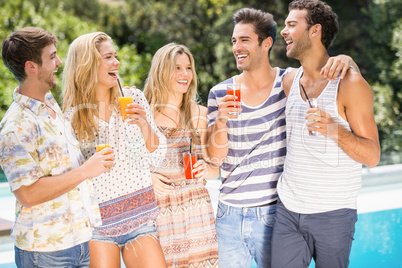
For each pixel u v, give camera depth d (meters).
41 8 17.06
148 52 19.00
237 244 3.86
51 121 2.84
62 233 2.79
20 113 2.71
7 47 2.73
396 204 6.34
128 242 3.42
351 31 16.19
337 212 3.40
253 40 3.80
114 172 3.33
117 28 19.80
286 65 15.95
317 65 3.57
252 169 3.78
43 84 2.79
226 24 17.84
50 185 2.66
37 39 2.72
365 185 7.45
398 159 10.11
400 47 14.46
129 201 3.37
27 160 2.65
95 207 3.08
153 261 3.37
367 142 3.21
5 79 13.23
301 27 3.53
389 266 4.88
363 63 16.11
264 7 17.55
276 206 3.71
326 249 3.45
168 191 3.62
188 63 3.80
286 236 3.56
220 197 3.92
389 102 14.52
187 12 19.08
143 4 19.81
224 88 4.02
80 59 3.24
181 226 3.66
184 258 3.66
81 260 2.95
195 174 3.58
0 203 6.90
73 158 2.95
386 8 15.20
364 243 5.32
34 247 2.73
